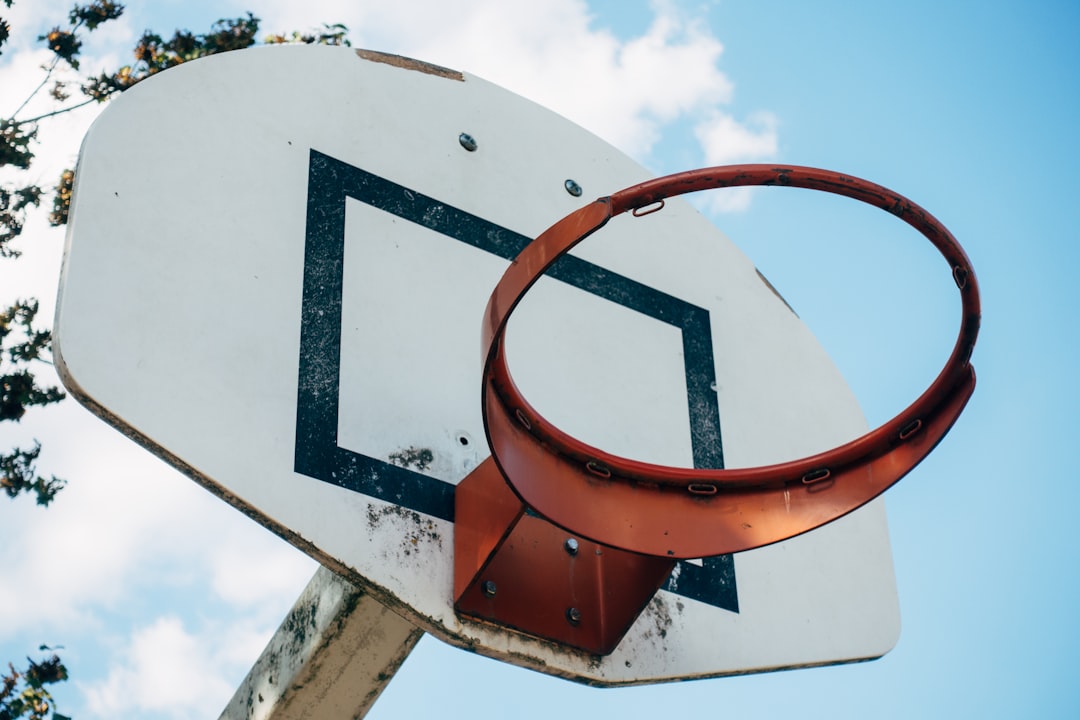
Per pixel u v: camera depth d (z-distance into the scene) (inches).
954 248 103.1
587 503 112.7
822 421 149.8
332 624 126.6
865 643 137.4
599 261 144.2
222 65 126.2
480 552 112.6
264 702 135.3
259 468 108.4
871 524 147.6
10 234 205.5
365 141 131.8
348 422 115.0
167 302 110.5
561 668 117.7
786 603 135.6
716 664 127.0
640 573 121.3
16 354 202.5
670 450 136.6
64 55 209.3
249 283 116.0
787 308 156.9
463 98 142.9
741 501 115.7
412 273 127.0
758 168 101.6
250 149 123.0
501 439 107.8
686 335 145.9
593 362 136.9
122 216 111.9
